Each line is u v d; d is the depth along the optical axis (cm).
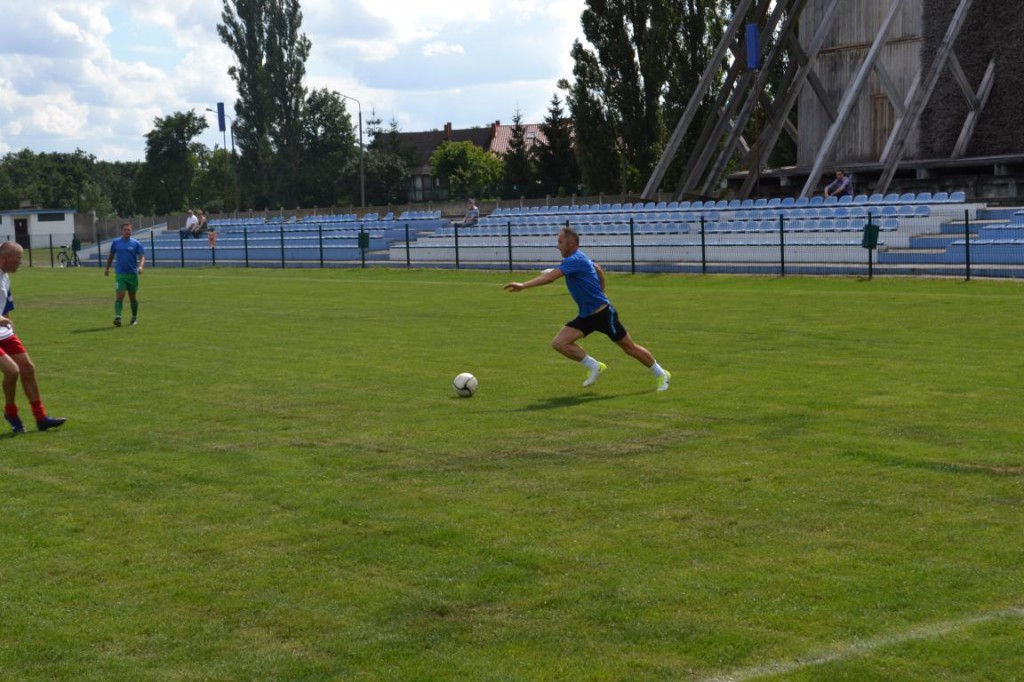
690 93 5659
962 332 1633
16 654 509
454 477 812
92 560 641
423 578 595
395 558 630
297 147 8144
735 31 4525
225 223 5978
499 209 5153
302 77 8044
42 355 1656
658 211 4094
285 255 4981
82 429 1045
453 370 1373
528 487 776
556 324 1941
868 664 469
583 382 1244
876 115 4481
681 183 4778
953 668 463
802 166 4741
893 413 1001
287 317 2209
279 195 8094
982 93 4147
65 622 546
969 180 4047
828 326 1766
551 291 2762
